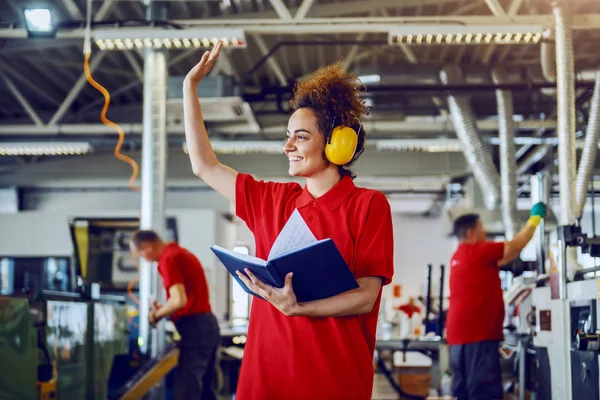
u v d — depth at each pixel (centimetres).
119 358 566
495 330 450
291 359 147
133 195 1378
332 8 731
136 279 770
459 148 1059
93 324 452
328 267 138
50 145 1012
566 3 559
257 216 166
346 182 159
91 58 848
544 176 484
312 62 934
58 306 390
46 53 831
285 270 138
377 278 150
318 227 154
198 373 445
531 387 462
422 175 1252
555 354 368
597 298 309
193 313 448
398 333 827
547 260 546
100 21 612
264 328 154
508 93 922
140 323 597
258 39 788
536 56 901
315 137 157
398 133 1109
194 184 1277
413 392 664
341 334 147
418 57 902
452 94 912
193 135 175
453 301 459
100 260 771
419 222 1662
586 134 746
